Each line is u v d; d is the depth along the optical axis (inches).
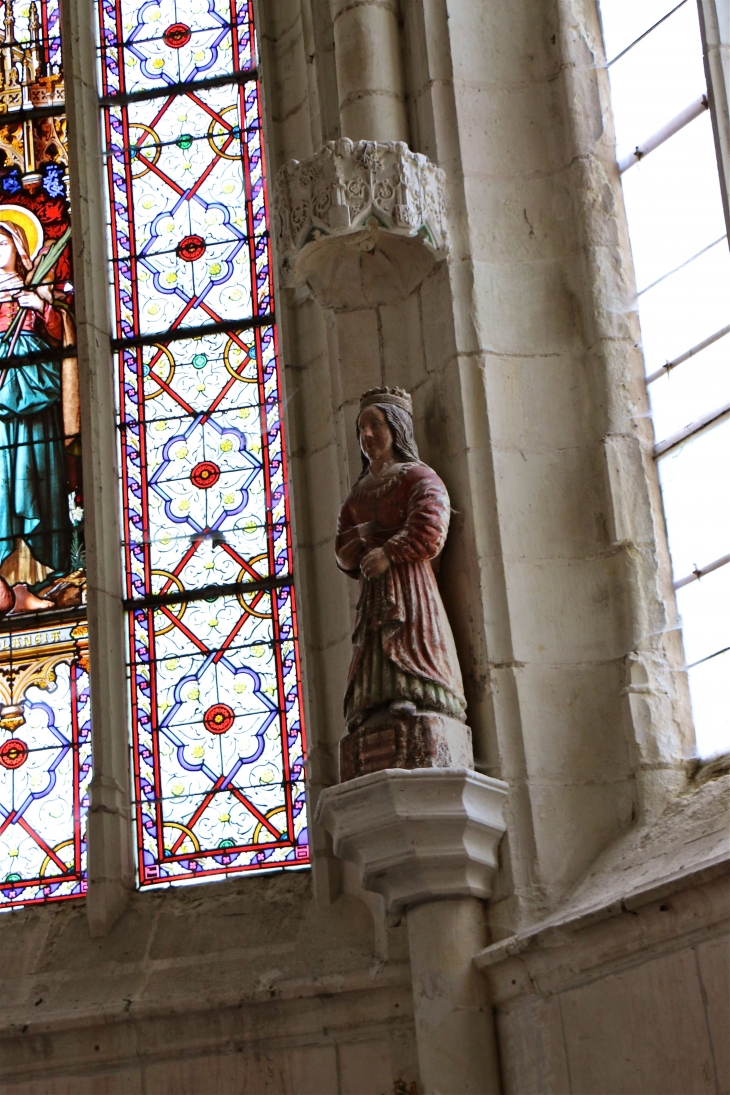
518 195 379.6
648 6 382.3
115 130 443.8
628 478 354.6
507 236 375.2
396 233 363.3
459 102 382.3
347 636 366.6
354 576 348.8
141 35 451.8
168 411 413.7
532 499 354.6
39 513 413.1
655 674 340.2
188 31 449.7
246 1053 341.1
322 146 365.4
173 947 357.7
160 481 408.2
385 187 362.9
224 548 399.2
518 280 371.9
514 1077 313.4
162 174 436.8
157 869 374.0
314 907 357.1
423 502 341.4
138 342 420.8
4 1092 346.9
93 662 386.0
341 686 365.7
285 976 343.0
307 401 390.6
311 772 361.4
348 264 372.2
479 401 358.0
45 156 446.6
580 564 351.9
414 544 338.3
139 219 433.1
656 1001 291.4
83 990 352.8
